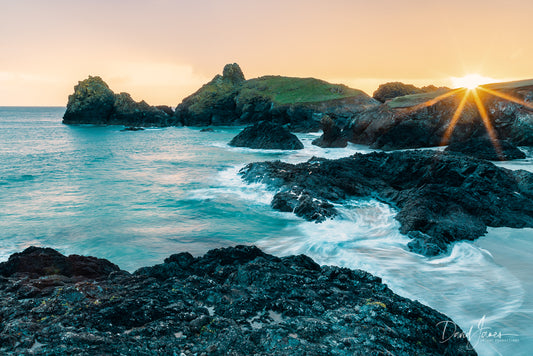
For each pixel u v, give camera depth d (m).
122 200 23.09
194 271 10.88
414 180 25.19
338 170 25.80
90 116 114.75
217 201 22.58
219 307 7.80
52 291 8.41
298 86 110.31
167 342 6.21
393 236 16.36
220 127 103.12
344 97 97.94
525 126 42.84
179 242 16.08
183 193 24.80
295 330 6.65
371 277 9.92
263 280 9.16
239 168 34.38
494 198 19.53
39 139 70.94
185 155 46.16
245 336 6.47
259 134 54.81
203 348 6.10
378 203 21.80
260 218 19.38
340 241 15.59
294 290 8.57
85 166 37.16
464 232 15.74
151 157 44.25
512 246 14.76
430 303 10.00
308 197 20.66
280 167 28.64
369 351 6.00
